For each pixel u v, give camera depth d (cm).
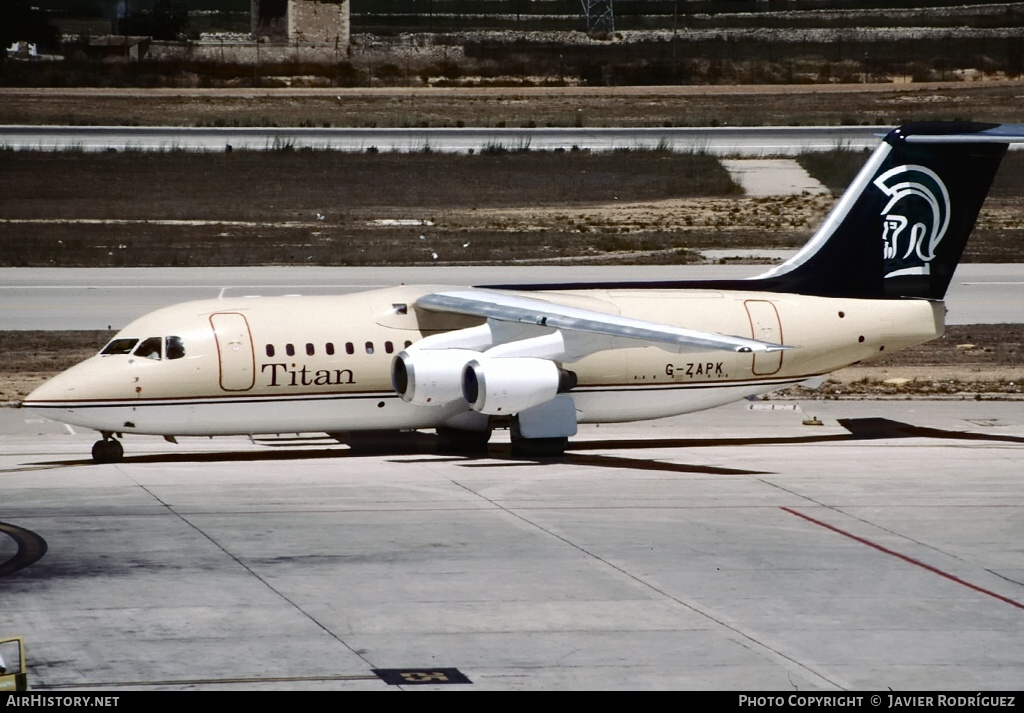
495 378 11994
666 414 13375
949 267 14050
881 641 7419
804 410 15488
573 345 12594
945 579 8700
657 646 7262
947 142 13700
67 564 8725
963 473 12075
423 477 11688
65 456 12569
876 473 12044
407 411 12688
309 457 12694
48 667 6794
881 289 13938
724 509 10569
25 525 9744
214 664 6869
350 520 10019
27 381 16038
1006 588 8506
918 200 13875
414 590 8250
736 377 13388
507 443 13625
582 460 12619
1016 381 16975
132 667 6812
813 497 11038
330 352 12362
